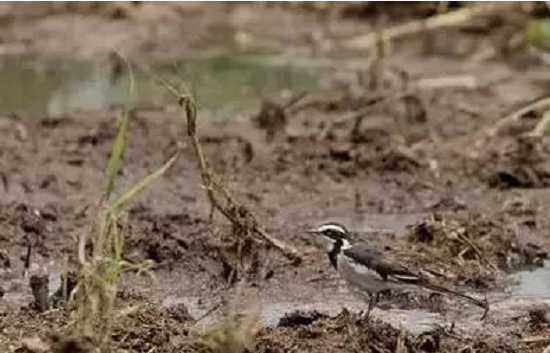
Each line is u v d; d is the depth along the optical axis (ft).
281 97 67.00
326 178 54.13
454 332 38.17
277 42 80.07
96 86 70.03
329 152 56.75
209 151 57.21
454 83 68.13
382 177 54.34
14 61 76.02
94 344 32.60
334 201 51.70
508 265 45.16
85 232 38.17
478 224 47.47
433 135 59.11
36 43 79.36
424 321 39.52
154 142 58.39
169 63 75.20
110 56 76.23
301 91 67.97
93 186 53.11
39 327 36.32
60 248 45.62
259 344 35.60
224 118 63.00
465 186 53.42
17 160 55.98
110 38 80.18
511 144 57.52
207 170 45.27
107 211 35.81
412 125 61.00
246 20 84.38
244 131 60.44
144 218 48.14
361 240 43.80
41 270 43.62
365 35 79.71
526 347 37.42
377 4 83.30
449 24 77.25
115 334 35.19
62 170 54.90
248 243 44.21
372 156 56.13
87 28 82.23
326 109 64.28
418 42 77.30
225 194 44.86
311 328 36.55
